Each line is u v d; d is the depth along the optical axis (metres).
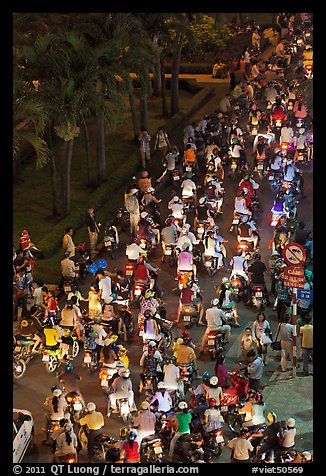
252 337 40.78
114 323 42.09
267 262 49.91
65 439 34.25
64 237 48.12
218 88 75.50
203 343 41.53
